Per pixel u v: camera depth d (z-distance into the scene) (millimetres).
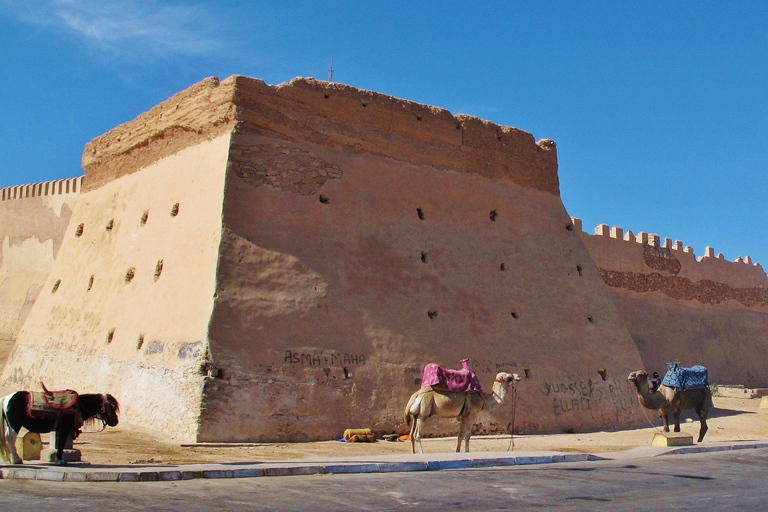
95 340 19953
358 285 18438
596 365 21859
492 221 21969
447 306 19734
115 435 15633
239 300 16609
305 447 15414
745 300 37000
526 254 22203
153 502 8852
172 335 16969
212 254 16891
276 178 18172
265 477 11117
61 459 11156
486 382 19438
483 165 22250
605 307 23172
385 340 18219
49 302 23344
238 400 15852
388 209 19797
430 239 20281
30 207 34031
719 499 10648
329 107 19422
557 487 11203
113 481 10164
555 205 23797
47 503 8555
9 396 11008
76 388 19781
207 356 15758
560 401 20562
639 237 31672
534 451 15609
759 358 36344
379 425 17391
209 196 17766
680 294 33125
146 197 20453
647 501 10312
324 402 16859
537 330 21203
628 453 15930
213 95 18656
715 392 29641
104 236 21875
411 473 12102
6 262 34281
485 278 20906
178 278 17688
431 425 18266
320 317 17500
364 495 9938
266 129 18344
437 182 21062
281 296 17188
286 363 16672
